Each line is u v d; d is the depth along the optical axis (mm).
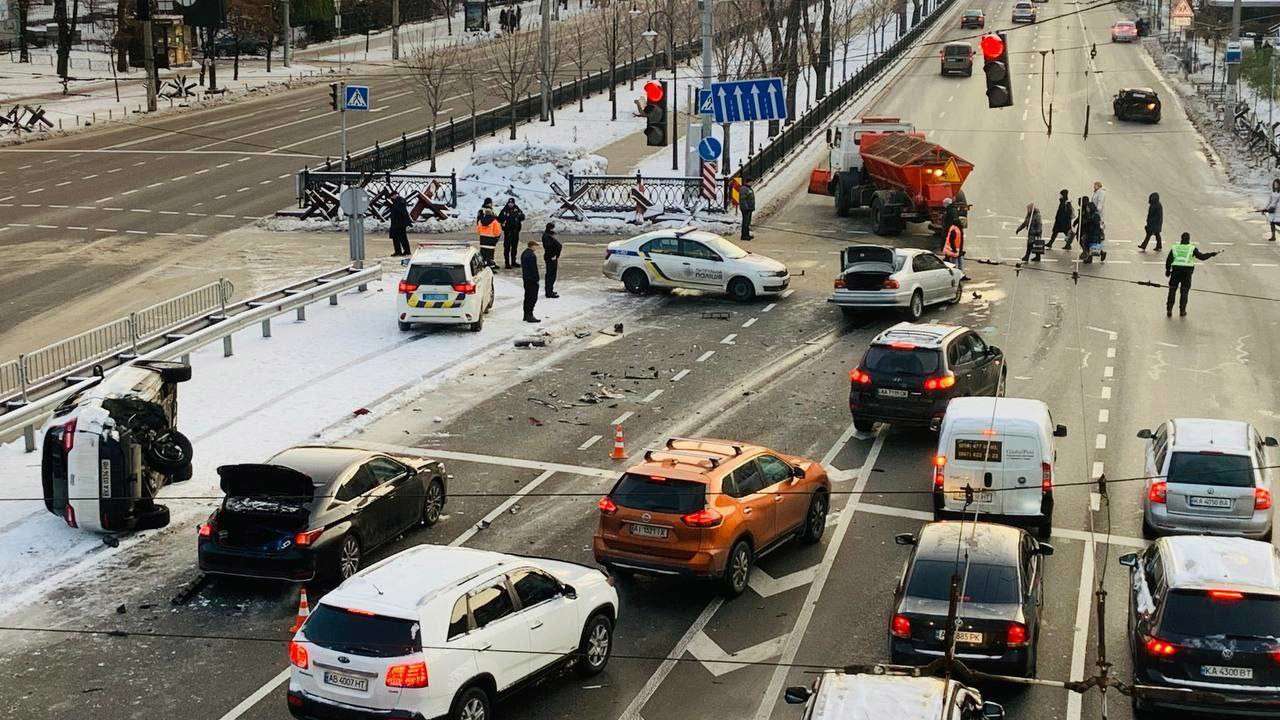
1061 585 16828
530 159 45812
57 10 78688
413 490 18562
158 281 35375
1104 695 11844
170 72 86625
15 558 17906
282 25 99375
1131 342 28594
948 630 11773
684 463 16828
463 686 12688
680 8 80750
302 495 16797
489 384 26125
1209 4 88750
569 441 22688
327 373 26734
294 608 16484
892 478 20891
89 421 18516
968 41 89188
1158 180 48688
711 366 27312
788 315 31703
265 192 49438
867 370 22281
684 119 64188
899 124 44438
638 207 42906
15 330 30234
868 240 40312
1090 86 70125
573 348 28859
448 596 12867
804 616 16125
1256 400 24406
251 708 13891
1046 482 18094
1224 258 36844
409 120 66938
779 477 17625
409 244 40781
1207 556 13867
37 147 59438
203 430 23188
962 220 35562
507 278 36344
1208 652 12844
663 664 14945
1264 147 51812
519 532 18750
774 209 45875
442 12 117812
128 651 15289
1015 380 25875
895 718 10484
